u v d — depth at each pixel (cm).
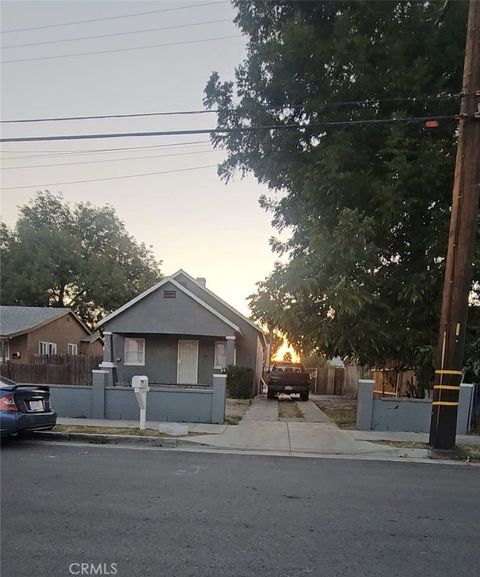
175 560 427
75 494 620
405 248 1421
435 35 1309
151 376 2420
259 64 1440
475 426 1240
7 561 418
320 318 1348
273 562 429
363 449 1002
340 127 1376
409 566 429
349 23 1313
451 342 1003
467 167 992
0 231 4306
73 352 3603
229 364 2238
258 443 1041
